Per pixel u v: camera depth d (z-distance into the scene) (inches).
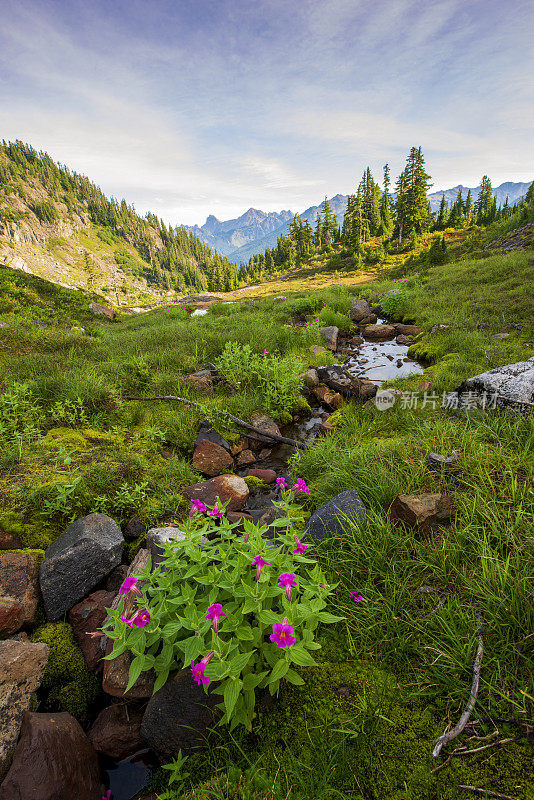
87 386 256.7
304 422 283.0
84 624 108.5
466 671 79.4
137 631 84.4
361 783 66.5
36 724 77.5
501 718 71.1
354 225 2997.0
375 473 147.4
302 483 112.7
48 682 96.8
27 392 235.3
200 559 93.3
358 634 95.2
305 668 88.8
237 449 236.8
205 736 80.0
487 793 61.2
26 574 111.0
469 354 318.3
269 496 192.1
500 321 394.0
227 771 73.1
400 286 742.5
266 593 83.6
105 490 159.5
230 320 612.1
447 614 91.1
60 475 158.9
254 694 77.6
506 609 85.3
